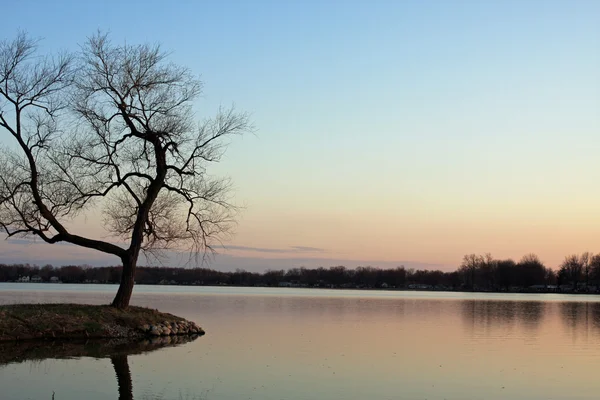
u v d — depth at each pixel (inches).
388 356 1186.6
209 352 1170.0
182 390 813.2
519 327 1982.0
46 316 1298.0
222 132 1477.6
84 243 1384.1
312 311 2721.5
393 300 4517.7
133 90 1384.1
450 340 1517.0
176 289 7244.1
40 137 1321.4
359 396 805.2
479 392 852.6
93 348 1156.5
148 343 1269.7
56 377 879.7
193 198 1496.1
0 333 1198.3
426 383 909.2
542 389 882.1
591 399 822.5
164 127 1408.7
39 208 1314.0
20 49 1290.6
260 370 983.6
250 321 2027.6
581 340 1569.9
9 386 815.1
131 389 812.0
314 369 1008.9
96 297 3319.4
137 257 1488.7
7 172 1315.2
